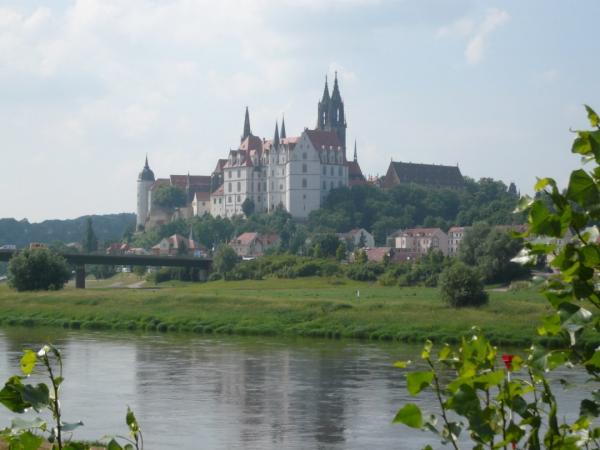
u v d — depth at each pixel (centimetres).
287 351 8306
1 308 12244
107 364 7244
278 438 4494
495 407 938
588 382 909
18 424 1005
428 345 938
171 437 4503
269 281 18962
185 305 11825
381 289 16025
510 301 10719
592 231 846
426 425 884
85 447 1034
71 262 17825
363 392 5838
